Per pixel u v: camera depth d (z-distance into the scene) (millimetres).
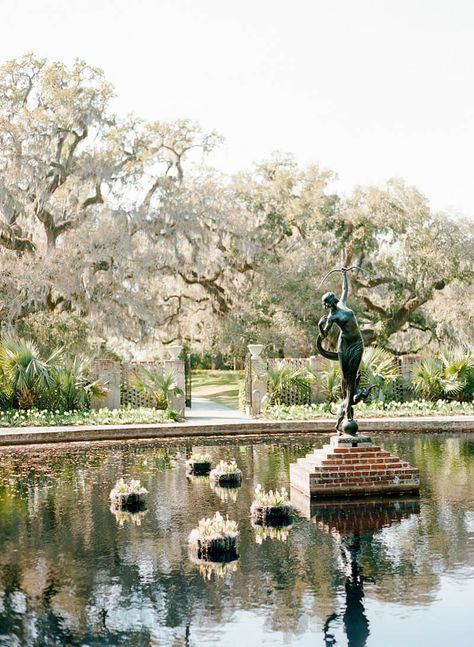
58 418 18844
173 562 7219
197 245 32594
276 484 11344
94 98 31281
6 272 28484
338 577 6734
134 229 31766
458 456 13867
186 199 32594
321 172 37656
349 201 36375
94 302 30625
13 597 6254
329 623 5672
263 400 21469
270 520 8984
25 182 29250
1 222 29828
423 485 11078
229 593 6328
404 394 23188
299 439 16875
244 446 15688
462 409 20938
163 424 18469
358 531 8406
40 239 32125
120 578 6730
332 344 33250
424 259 34344
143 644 5312
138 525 8734
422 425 18203
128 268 31156
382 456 10523
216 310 36719
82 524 8773
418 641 5344
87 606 6039
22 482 11461
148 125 33750
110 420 19078
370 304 36688
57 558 7359
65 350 32250
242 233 33500
